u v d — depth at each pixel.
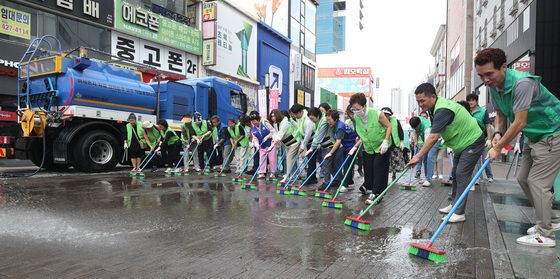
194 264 2.75
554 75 13.98
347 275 2.56
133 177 8.12
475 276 2.54
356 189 6.90
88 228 3.73
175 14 15.88
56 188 6.18
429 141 3.81
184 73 16.19
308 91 29.30
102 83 8.52
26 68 8.55
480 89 22.78
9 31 10.84
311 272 2.61
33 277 2.48
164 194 5.88
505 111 3.36
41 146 8.63
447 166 14.62
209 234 3.57
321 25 68.38
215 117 9.82
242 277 2.51
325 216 4.42
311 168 7.49
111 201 5.15
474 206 5.13
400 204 5.32
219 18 17.61
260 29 21.45
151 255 2.95
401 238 3.49
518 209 4.88
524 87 2.95
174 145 9.26
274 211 4.67
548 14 14.03
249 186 6.61
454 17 34.75
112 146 8.84
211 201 5.32
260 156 8.50
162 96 10.20
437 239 3.46
